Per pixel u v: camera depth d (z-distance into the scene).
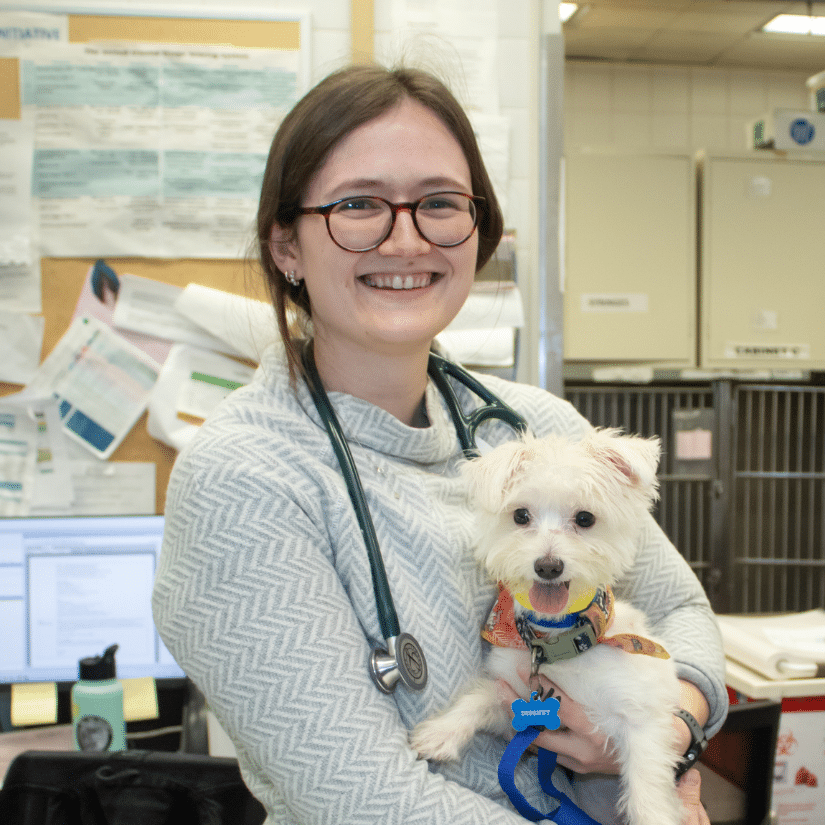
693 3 4.06
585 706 0.87
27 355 1.55
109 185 1.55
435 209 0.83
